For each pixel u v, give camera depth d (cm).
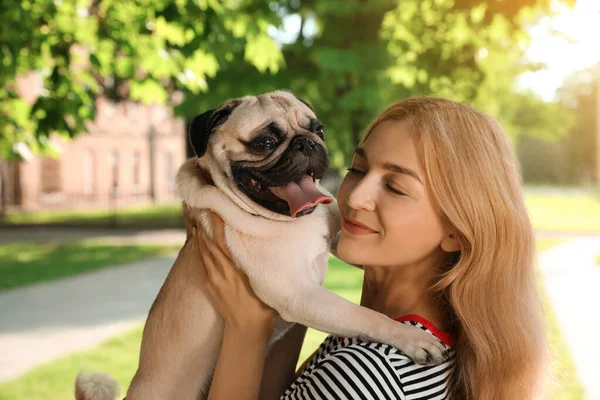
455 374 186
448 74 1255
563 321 809
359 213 190
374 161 191
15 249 1719
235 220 225
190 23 548
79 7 586
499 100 2217
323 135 259
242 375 208
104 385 252
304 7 1599
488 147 187
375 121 204
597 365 619
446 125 185
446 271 194
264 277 214
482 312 181
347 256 192
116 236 2092
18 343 723
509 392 181
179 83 597
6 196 2875
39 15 562
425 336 182
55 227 2395
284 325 260
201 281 240
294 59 1570
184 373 242
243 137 237
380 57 1436
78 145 3206
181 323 241
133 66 582
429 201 183
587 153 7012
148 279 1191
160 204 3622
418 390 173
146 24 576
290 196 227
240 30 627
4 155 627
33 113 554
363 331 191
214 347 240
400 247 186
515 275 184
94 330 784
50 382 580
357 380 165
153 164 3738
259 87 1473
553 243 1741
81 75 593
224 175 236
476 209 180
